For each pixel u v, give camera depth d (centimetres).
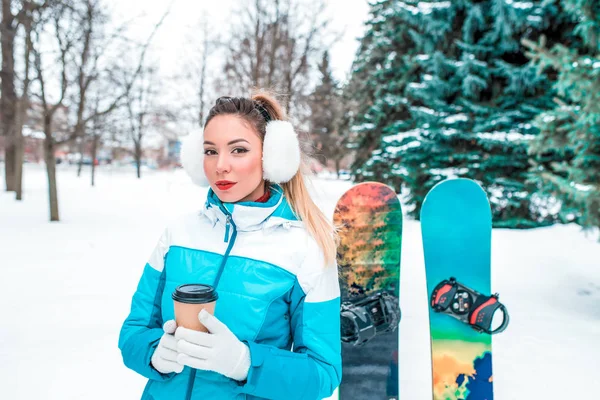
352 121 1853
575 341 337
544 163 898
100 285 443
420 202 998
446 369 220
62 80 789
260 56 1254
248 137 114
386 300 195
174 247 120
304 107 1460
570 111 511
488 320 208
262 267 109
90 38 770
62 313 361
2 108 1048
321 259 114
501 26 902
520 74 891
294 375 98
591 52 573
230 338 90
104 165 4409
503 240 672
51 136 831
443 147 956
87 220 884
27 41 740
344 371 205
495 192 930
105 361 280
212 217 119
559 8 881
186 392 105
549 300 436
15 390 244
